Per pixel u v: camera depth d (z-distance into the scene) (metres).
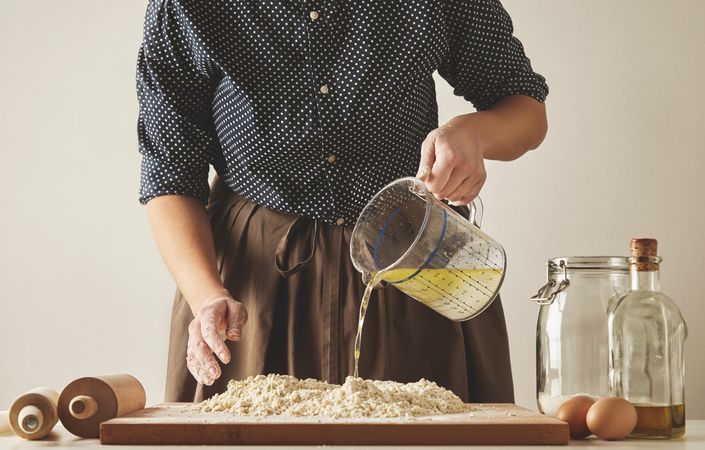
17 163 2.71
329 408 1.04
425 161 1.22
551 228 2.61
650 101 2.62
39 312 2.68
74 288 2.68
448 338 1.44
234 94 1.44
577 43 2.64
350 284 1.43
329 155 1.43
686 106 2.61
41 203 2.70
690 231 2.60
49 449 0.92
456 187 1.24
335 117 1.42
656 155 2.62
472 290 1.21
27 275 2.69
